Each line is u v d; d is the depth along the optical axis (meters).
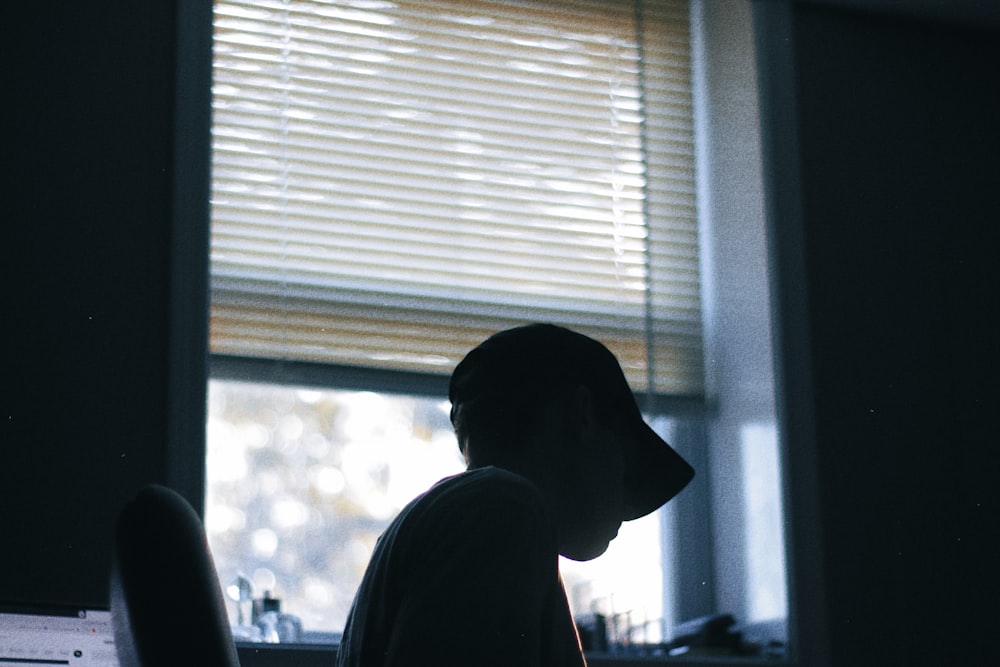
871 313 3.27
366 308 2.98
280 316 2.92
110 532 2.60
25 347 2.66
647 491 1.49
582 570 3.15
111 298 2.74
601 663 2.78
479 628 1.08
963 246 3.40
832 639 2.99
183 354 2.74
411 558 1.17
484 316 3.07
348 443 3.38
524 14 3.33
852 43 3.47
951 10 3.50
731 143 3.37
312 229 2.99
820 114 3.38
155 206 2.82
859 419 3.18
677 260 3.29
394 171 3.09
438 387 3.00
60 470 2.61
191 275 2.79
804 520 3.06
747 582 3.13
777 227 3.24
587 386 1.40
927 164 3.44
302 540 3.26
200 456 2.69
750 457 3.17
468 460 1.36
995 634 3.12
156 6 2.94
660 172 3.33
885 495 3.14
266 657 2.57
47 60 2.84
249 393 3.30
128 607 1.03
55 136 2.80
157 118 2.87
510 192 3.18
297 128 3.04
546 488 1.34
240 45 3.04
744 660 2.90
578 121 3.29
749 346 3.23
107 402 2.68
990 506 3.21
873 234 3.33
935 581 3.11
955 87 3.51
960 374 3.30
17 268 2.70
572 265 3.19
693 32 3.47
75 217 2.76
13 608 2.21
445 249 3.09
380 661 1.15
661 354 3.22
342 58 3.12
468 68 3.23
